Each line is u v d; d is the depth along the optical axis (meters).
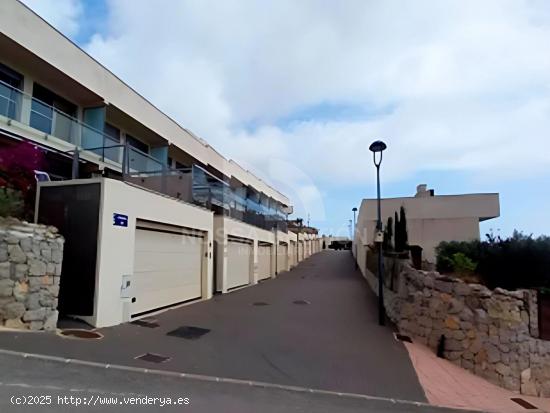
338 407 4.55
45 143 9.96
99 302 6.89
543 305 7.93
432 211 17.77
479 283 8.88
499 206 17.11
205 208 12.16
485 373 7.67
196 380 4.86
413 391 5.45
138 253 8.43
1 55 10.08
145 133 16.00
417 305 8.98
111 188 7.30
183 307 10.18
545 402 6.91
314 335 7.98
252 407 4.20
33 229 6.16
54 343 5.50
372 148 10.93
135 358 5.36
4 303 5.65
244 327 8.25
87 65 12.05
